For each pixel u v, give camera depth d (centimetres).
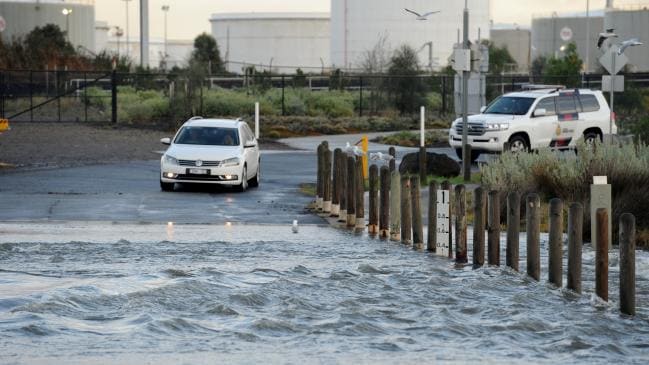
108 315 3441
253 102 13500
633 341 3256
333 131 12406
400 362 2961
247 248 4788
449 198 4644
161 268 4247
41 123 12162
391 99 14738
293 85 17512
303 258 4550
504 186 5809
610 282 4094
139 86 16838
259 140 11150
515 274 4109
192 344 3109
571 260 3753
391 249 4819
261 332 3275
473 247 4338
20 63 17838
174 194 6681
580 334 3309
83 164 8356
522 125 8506
